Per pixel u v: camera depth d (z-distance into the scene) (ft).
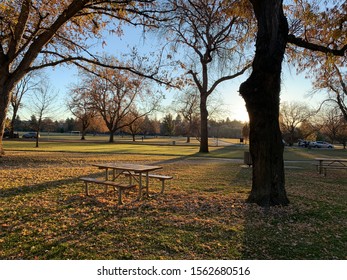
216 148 134.82
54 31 40.93
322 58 38.27
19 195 25.64
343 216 21.30
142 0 40.01
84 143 145.79
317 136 233.55
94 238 16.19
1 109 42.29
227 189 30.27
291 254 14.66
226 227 18.12
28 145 113.80
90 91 161.48
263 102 23.03
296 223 19.42
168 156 76.48
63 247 15.01
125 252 14.51
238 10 30.68
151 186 31.45
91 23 48.44
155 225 18.34
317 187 33.58
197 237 16.52
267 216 20.56
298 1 31.32
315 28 30.91
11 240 15.87
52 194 26.35
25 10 41.93
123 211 21.33
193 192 28.40
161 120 345.10
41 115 108.47
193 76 96.12
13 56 42.27
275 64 22.62
